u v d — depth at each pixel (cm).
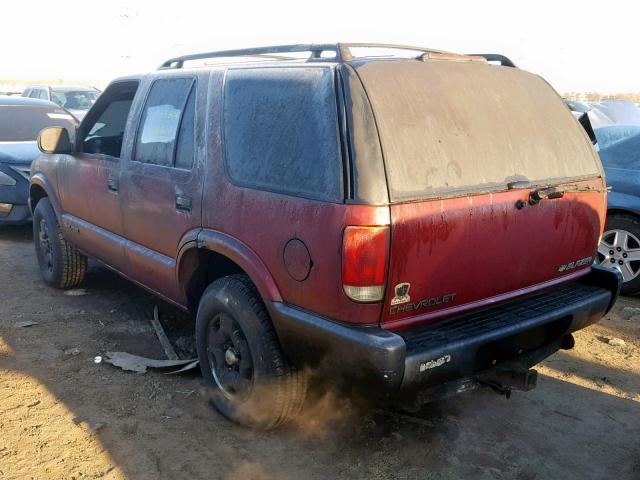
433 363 269
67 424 344
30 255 684
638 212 548
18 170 733
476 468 315
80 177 486
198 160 351
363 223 257
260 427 333
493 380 304
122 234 440
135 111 424
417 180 272
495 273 306
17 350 437
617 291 359
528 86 350
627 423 363
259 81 326
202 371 365
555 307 324
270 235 298
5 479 296
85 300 542
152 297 552
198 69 378
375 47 318
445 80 308
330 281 269
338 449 328
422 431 346
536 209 315
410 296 273
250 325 317
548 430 353
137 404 368
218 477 303
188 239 356
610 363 441
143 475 303
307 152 286
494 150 308
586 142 364
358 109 272
